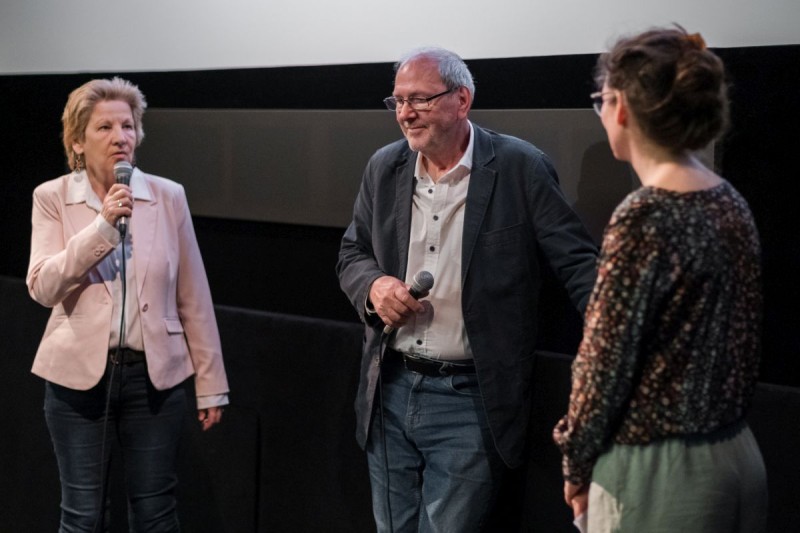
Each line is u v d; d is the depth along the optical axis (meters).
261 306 3.00
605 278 1.50
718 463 1.52
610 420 1.54
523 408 2.27
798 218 2.15
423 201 2.28
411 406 2.31
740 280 1.52
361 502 2.79
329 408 2.80
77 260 2.27
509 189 2.22
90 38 3.24
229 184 2.93
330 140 2.71
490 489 2.30
